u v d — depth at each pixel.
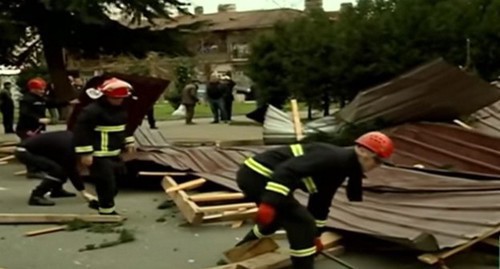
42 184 10.27
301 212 5.86
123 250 7.68
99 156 8.98
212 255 7.40
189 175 11.07
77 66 38.72
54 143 10.16
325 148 5.75
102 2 24.11
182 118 33.12
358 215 7.88
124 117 9.09
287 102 24.45
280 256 6.68
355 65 20.67
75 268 6.99
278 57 23.86
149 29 26.98
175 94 40.75
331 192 5.96
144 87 12.50
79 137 8.78
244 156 11.80
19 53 27.73
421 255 6.61
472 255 7.02
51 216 9.07
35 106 12.90
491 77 21.20
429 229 6.97
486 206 7.45
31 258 7.41
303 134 13.74
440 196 8.23
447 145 11.48
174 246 7.81
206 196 9.50
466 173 9.73
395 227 7.23
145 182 12.12
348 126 13.16
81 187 10.27
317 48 21.61
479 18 21.17
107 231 8.62
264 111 16.38
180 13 26.97
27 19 25.47
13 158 15.55
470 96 12.41
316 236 6.03
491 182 8.77
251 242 6.77
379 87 12.92
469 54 19.48
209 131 24.17
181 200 9.38
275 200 5.59
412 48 20.25
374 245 7.30
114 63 39.56
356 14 21.78
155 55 31.69
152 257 7.36
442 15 20.66
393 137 11.94
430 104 12.46
